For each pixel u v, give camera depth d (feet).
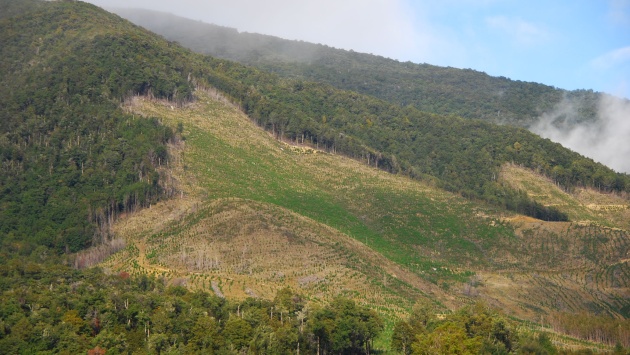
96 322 433.07
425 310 525.75
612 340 572.10
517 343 476.54
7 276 495.41
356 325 458.09
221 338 425.28
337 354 457.27
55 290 465.47
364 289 620.49
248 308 472.85
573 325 596.29
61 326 415.03
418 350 435.94
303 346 439.63
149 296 462.60
